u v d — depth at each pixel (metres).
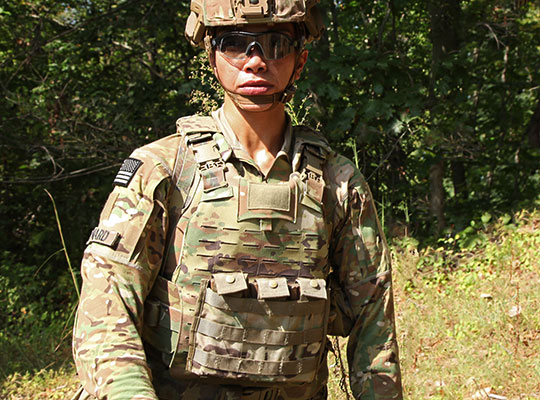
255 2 1.42
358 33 9.06
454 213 8.43
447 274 6.29
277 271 1.42
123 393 1.20
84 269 1.35
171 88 8.67
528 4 8.90
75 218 9.60
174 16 8.95
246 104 1.45
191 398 1.42
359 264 1.56
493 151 8.56
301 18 1.45
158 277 1.41
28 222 10.19
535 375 3.91
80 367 1.27
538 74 9.33
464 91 7.93
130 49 9.60
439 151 7.95
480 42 8.76
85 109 9.02
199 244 1.39
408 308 5.54
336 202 1.53
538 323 4.60
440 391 3.84
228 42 1.46
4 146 8.97
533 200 7.77
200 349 1.38
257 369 1.39
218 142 1.46
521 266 5.96
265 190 1.42
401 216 8.09
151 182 1.39
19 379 5.86
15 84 9.52
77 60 9.02
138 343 1.28
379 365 1.55
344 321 1.60
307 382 1.47
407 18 9.25
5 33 9.27
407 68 7.60
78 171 8.84
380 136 7.41
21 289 8.48
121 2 8.98
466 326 4.83
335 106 7.54
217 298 1.37
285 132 1.53
